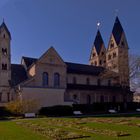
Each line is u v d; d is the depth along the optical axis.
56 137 18.58
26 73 64.94
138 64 70.88
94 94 71.31
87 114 52.06
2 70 61.03
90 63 94.81
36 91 55.62
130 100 74.38
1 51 62.00
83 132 20.95
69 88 67.62
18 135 20.48
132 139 16.97
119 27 86.56
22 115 48.47
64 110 51.12
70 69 72.25
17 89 56.69
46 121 33.38
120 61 75.12
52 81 61.66
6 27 64.19
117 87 74.94
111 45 86.19
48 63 61.69
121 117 38.41
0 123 33.06
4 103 58.72
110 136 18.47
